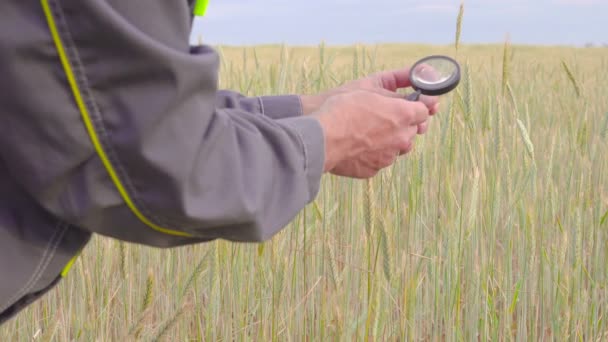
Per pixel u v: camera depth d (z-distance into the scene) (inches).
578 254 89.8
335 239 109.5
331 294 92.1
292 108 42.0
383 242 59.0
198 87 24.1
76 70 22.5
